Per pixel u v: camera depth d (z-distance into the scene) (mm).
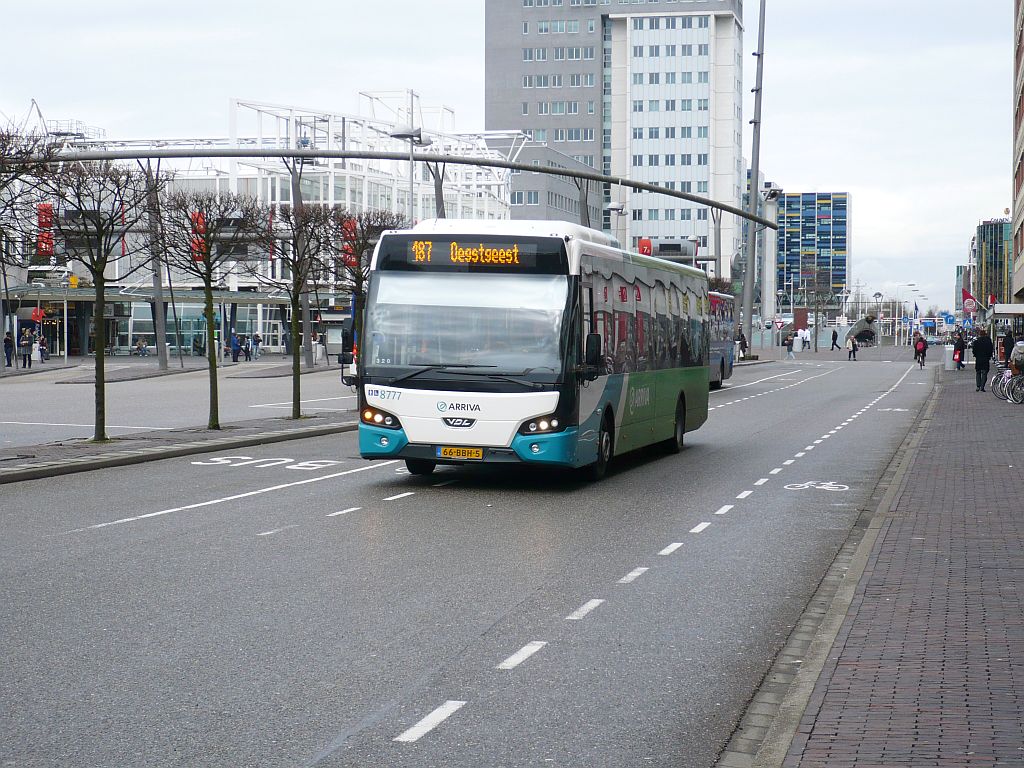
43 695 6438
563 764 5414
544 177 138375
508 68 158875
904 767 5066
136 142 93750
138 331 87250
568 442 15625
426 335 15883
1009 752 5230
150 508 14070
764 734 5824
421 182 107688
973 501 14219
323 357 83625
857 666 6734
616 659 7328
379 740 5723
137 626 8086
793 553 11320
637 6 157250
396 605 8828
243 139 100812
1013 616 8016
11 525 12680
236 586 9492
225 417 30531
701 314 23953
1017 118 78375
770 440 24531
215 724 5953
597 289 16781
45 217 25219
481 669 7055
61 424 28547
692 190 157375
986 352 43250
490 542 11805
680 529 12789
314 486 16391
